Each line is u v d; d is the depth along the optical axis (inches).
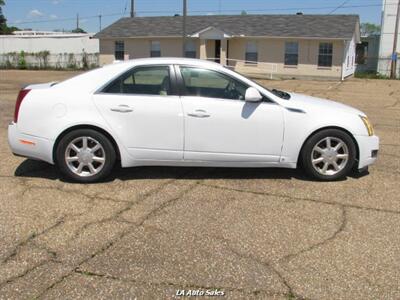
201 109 215.8
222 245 158.1
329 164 226.4
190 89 219.1
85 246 156.3
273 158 222.2
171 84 218.7
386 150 301.6
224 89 220.7
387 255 152.3
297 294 129.2
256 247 156.9
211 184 222.1
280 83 1051.9
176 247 156.3
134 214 184.1
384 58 1352.1
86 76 221.0
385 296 128.7
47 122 214.8
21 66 1688.0
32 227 170.6
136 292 129.3
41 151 217.5
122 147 217.3
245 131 217.9
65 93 216.5
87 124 213.9
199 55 1346.0
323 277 138.2
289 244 159.5
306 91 845.8
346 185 223.1
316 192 212.5
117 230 169.2
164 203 196.4
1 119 396.8
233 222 177.5
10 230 167.8
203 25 1365.7
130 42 1433.3
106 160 218.5
